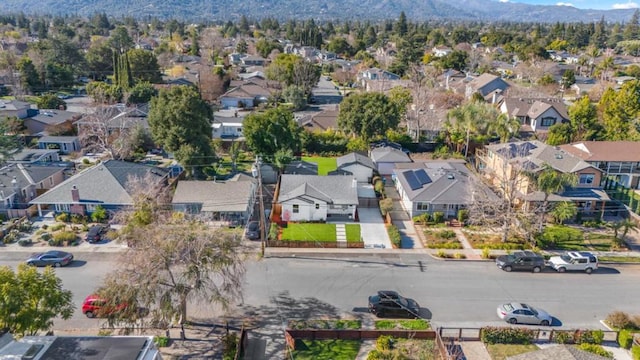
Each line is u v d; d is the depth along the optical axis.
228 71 139.00
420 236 46.97
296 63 121.06
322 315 33.28
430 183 53.19
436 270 40.25
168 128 60.12
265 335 30.95
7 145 59.00
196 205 48.53
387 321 32.62
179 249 28.05
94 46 146.88
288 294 36.03
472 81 118.81
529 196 50.31
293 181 53.94
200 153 60.72
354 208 51.03
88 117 73.38
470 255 42.94
